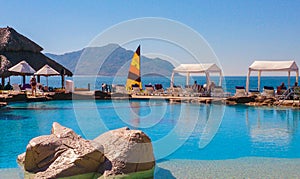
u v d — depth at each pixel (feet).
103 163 20.20
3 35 86.33
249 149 27.48
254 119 43.45
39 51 89.66
